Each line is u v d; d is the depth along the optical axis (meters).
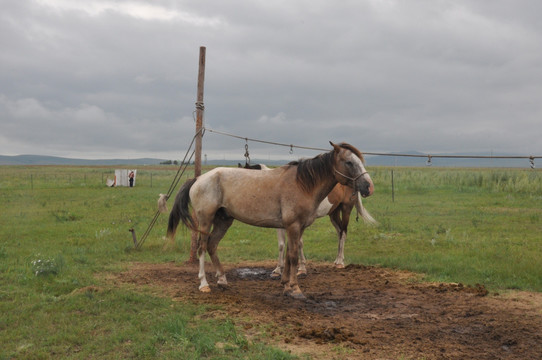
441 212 19.64
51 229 14.84
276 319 6.05
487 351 5.04
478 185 33.06
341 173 7.24
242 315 6.19
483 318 6.21
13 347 5.00
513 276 8.52
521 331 5.68
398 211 20.17
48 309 6.24
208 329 5.52
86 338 5.25
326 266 10.12
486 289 7.79
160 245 12.08
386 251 11.65
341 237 10.21
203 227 7.72
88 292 6.96
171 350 4.89
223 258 10.92
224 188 7.59
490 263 9.57
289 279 7.69
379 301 7.17
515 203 22.83
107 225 16.05
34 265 8.51
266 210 7.41
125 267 9.56
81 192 31.58
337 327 5.79
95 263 9.80
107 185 39.09
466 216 18.28
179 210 8.02
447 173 38.22
